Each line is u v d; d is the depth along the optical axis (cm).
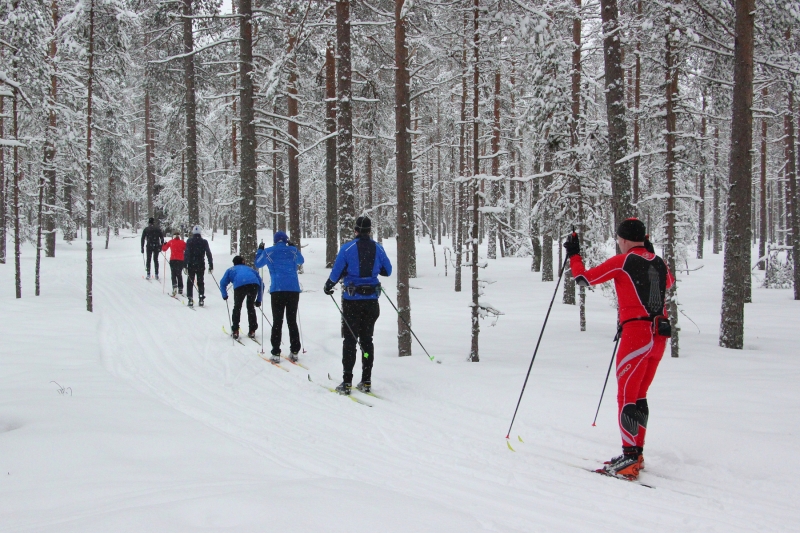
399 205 795
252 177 1405
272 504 244
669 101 837
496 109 1767
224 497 251
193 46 1705
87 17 1137
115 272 1992
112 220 3788
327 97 1641
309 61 1595
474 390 605
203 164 3150
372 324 624
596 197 1078
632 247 420
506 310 1377
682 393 566
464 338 956
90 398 509
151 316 1147
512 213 2275
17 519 240
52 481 295
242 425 489
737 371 682
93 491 278
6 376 605
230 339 923
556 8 1003
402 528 227
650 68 958
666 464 401
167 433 402
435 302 1509
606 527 297
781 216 3541
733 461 394
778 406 512
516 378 648
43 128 1299
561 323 1140
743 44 869
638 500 340
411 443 450
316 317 1146
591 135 1090
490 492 346
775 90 1492
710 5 917
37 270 1352
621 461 385
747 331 1047
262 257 775
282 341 906
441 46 951
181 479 303
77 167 2198
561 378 645
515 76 1786
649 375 409
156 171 3388
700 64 1076
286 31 1448
